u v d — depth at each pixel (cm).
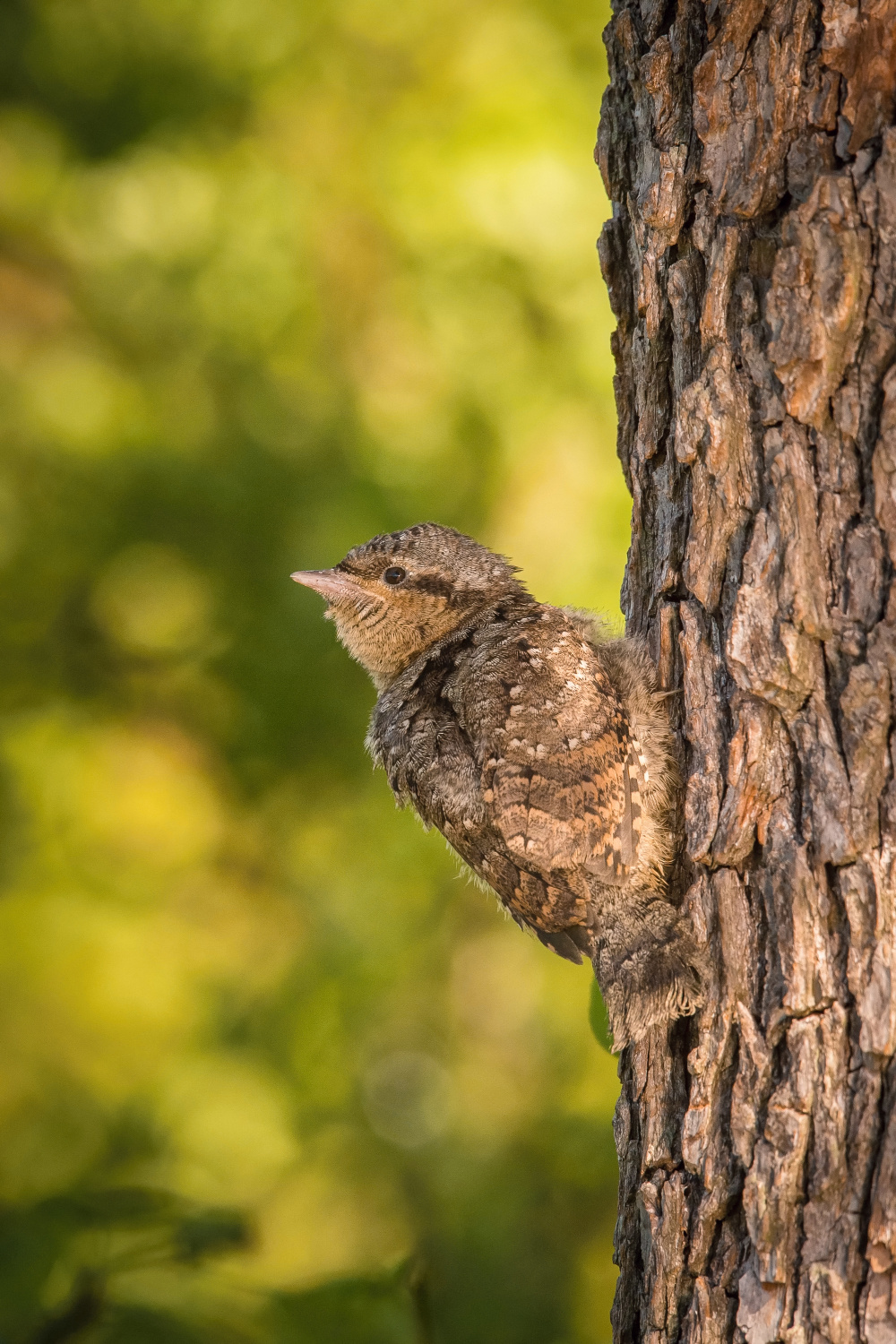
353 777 1425
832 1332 420
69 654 1517
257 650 1391
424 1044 1460
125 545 1386
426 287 1344
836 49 464
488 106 1330
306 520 1316
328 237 1378
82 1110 1386
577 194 1310
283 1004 1420
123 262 1370
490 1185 1377
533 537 1327
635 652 533
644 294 520
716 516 482
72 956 1405
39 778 1438
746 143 483
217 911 1512
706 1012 470
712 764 485
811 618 453
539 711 548
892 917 434
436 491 1332
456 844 591
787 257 459
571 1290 1312
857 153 459
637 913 501
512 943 1442
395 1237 1384
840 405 454
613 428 1337
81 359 1418
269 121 1420
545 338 1358
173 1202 691
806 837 450
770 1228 438
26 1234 679
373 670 741
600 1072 1369
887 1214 419
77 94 1447
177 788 1493
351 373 1385
